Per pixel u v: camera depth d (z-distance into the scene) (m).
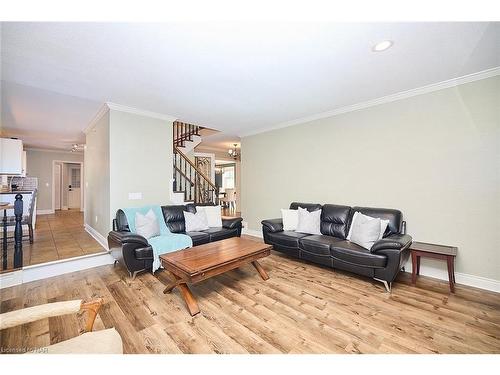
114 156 3.55
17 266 2.70
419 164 3.00
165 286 2.66
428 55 2.20
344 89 2.99
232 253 2.63
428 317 2.03
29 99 3.35
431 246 2.77
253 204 5.40
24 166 6.83
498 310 2.14
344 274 3.02
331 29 1.81
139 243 2.83
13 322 1.02
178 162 5.69
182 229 3.90
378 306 2.22
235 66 2.39
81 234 4.53
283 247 3.54
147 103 3.50
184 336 1.77
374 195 3.42
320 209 3.81
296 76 2.62
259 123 4.67
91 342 1.09
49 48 2.06
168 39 1.93
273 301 2.32
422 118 2.96
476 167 2.61
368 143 3.47
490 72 2.49
